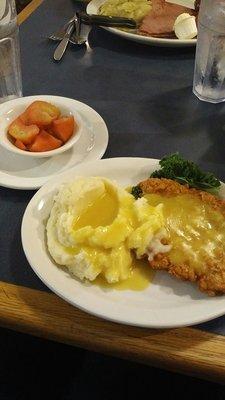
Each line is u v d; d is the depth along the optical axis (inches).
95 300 12.3
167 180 15.4
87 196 14.4
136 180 16.3
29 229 14.1
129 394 19.0
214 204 14.7
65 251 13.2
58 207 14.3
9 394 18.5
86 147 18.4
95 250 13.2
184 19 24.5
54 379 19.1
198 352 12.1
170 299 12.9
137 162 16.6
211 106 21.4
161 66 23.9
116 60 24.2
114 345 12.4
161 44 24.4
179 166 15.7
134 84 22.6
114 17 25.1
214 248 13.6
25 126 17.9
